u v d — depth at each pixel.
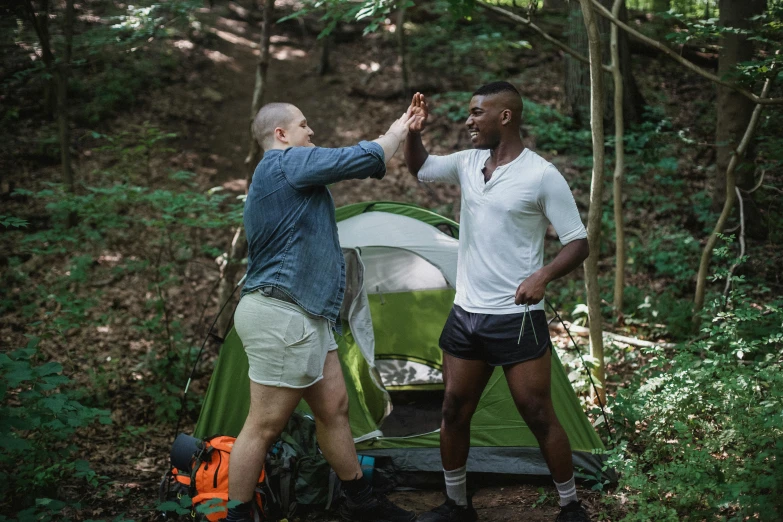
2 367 2.90
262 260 2.98
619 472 3.49
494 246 2.99
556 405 3.78
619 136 5.83
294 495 3.37
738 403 3.55
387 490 3.74
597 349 4.42
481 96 2.97
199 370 5.51
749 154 6.60
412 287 4.86
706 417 3.77
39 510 2.84
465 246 3.11
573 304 6.33
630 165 8.16
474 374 3.12
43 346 5.82
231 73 11.09
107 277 6.90
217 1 12.57
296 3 12.75
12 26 7.29
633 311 6.14
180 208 5.38
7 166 8.64
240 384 3.94
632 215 7.77
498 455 3.79
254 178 3.02
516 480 3.78
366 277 4.82
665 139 7.34
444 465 3.23
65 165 7.28
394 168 9.01
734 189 5.41
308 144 3.18
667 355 5.25
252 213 2.99
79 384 5.23
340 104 10.41
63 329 5.82
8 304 5.82
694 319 5.50
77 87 9.91
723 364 4.03
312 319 2.96
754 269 6.22
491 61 10.88
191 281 7.00
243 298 3.00
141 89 10.36
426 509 3.54
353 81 10.86
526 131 9.18
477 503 3.56
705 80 10.08
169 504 2.72
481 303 3.03
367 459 3.66
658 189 8.09
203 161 9.21
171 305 6.62
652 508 2.98
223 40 11.86
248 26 12.52
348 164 2.90
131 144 9.21
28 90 9.80
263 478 3.25
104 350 5.83
